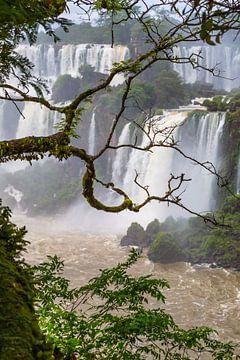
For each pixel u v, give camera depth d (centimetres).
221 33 280
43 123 5378
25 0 289
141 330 466
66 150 407
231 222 3056
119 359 444
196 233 3153
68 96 5575
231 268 2800
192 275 2714
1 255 273
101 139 4691
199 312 2208
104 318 469
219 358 554
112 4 383
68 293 539
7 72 481
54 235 3622
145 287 526
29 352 206
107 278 550
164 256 2891
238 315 2188
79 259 2998
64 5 372
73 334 432
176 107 4562
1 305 224
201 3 280
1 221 311
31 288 263
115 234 3681
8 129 5525
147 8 370
